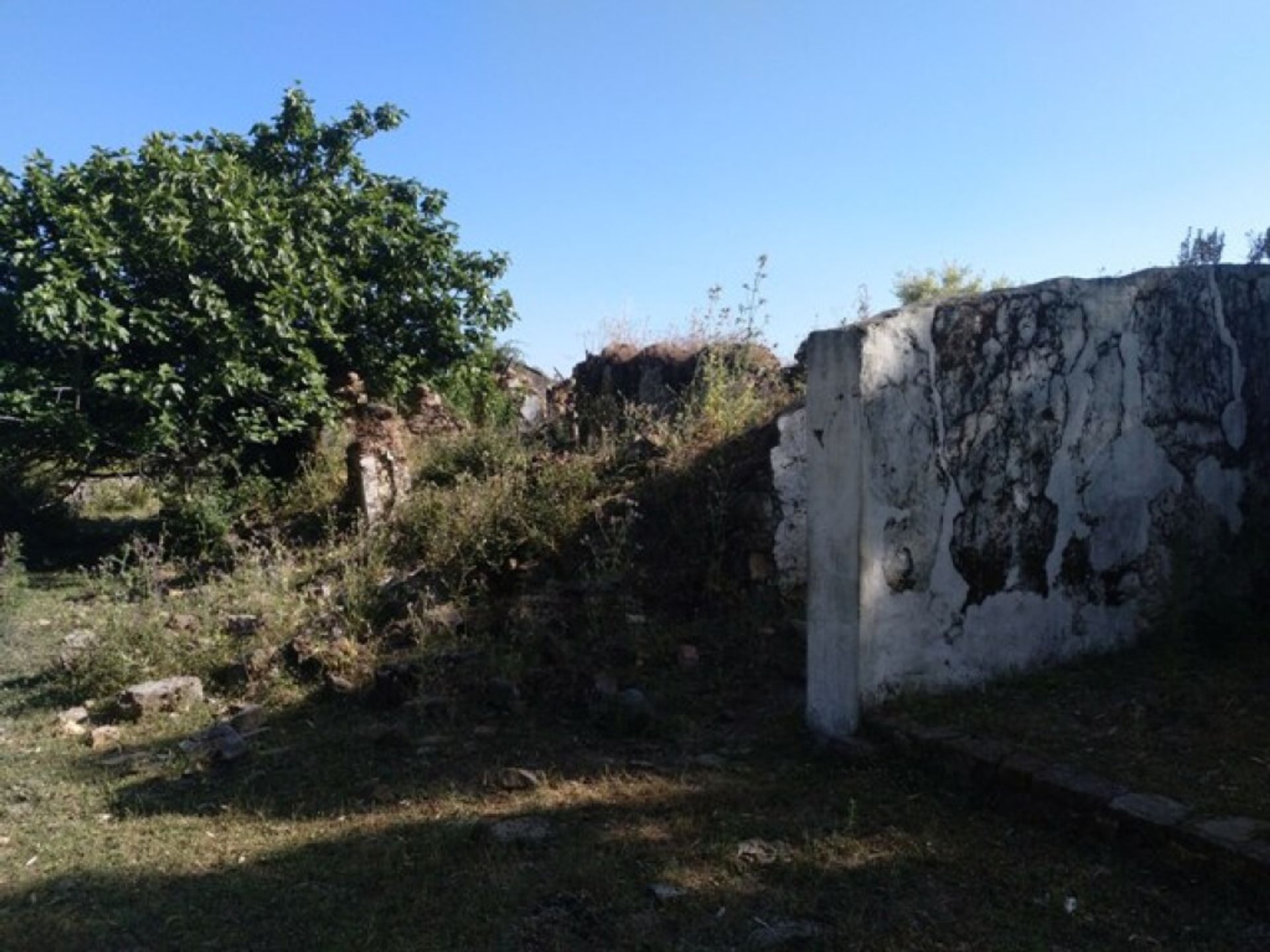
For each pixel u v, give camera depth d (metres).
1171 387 5.33
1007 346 4.81
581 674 5.73
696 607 6.45
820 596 4.72
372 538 8.30
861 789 4.22
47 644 7.80
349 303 12.73
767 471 6.61
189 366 11.08
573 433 10.13
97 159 11.52
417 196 14.43
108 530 13.25
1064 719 4.39
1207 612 5.15
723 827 3.93
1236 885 3.16
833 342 4.55
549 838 3.91
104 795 4.69
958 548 4.75
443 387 13.94
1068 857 3.53
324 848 3.94
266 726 5.61
